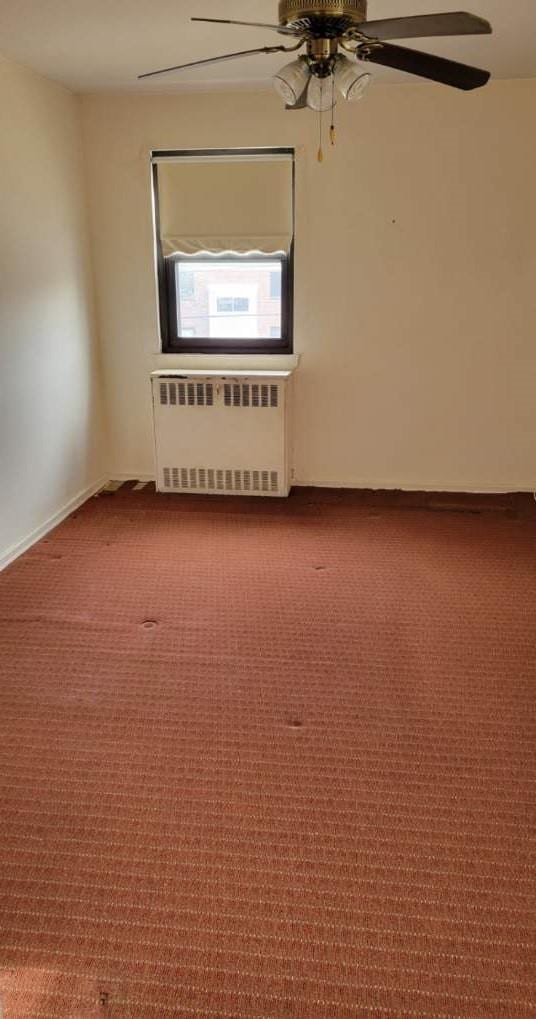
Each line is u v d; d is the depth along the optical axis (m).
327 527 4.05
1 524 3.51
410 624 2.97
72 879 1.77
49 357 3.94
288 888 1.75
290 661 2.71
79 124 4.20
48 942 1.61
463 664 2.68
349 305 4.36
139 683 2.57
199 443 4.48
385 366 4.45
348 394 4.53
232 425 4.41
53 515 4.07
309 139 4.08
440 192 4.09
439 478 4.63
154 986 1.52
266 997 1.50
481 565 3.54
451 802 2.02
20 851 1.86
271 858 1.84
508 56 3.44
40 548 3.77
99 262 4.47
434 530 4.00
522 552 3.69
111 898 1.72
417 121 3.99
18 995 1.50
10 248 3.46
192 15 2.84
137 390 4.71
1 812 1.99
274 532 3.98
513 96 3.89
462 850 1.86
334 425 4.61
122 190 4.31
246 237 4.32
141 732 2.32
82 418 4.43
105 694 2.51
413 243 4.20
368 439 4.61
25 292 3.63
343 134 4.05
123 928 1.65
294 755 2.21
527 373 4.35
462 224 4.14
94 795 2.05
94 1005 1.48
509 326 4.28
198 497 4.56
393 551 3.72
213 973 1.55
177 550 3.74
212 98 4.08
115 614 3.06
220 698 2.49
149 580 3.39
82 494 4.47
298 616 3.04
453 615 3.04
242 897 1.73
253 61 3.44
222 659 2.72
